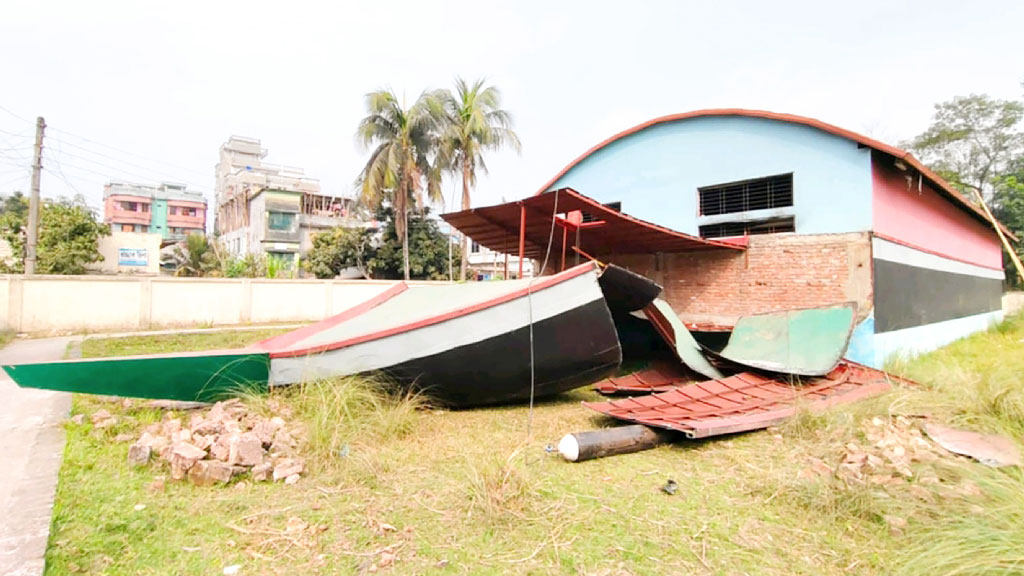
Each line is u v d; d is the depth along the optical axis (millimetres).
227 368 5418
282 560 2662
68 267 21219
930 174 9547
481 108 22562
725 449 4598
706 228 11570
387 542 2861
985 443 4270
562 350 5867
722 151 11250
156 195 50688
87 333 13305
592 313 5816
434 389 5871
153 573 2516
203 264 26750
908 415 5172
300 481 3719
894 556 2732
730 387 6348
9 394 6281
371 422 4793
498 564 2648
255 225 34469
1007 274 26234
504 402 6371
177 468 3666
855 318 7148
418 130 21891
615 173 13328
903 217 10156
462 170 22891
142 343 11805
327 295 18484
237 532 2947
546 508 3316
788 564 2691
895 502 3193
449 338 5594
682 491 3660
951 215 12734
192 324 15766
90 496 3334
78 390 4949
